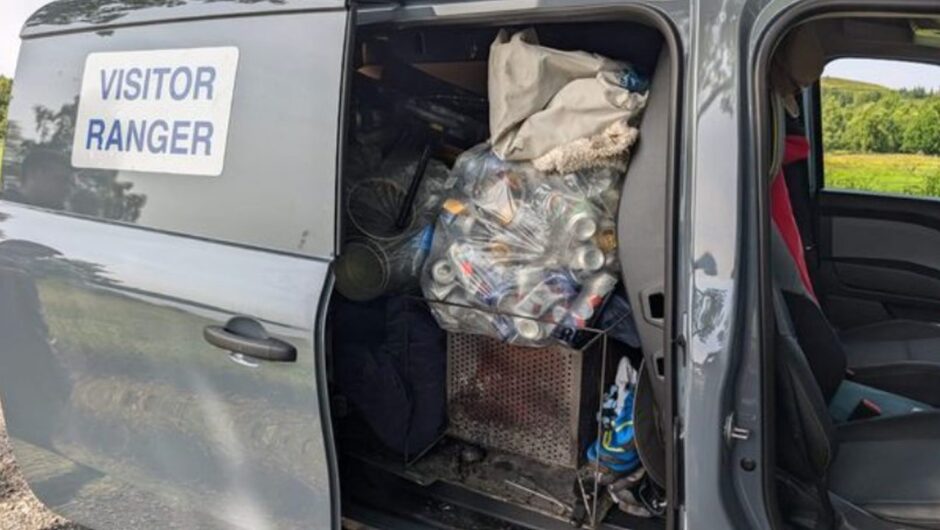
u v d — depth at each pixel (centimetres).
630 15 141
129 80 185
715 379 131
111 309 182
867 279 286
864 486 162
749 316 130
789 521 145
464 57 177
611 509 169
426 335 185
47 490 209
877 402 205
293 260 156
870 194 283
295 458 157
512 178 164
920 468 164
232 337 159
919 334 247
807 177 273
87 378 192
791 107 198
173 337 171
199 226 171
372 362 182
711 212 131
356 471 190
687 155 134
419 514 178
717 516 132
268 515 165
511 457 183
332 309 176
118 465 191
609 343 170
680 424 135
